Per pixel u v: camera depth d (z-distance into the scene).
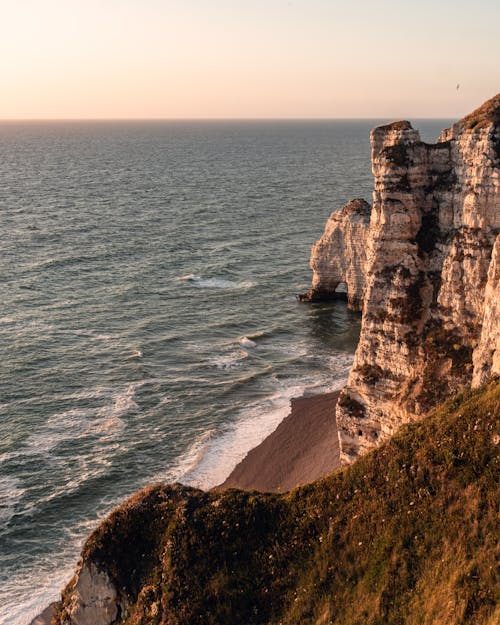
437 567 26.64
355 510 30.58
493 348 37.50
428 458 30.52
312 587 28.80
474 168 42.59
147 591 31.02
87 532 48.91
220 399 68.56
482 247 42.12
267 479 54.47
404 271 45.31
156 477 55.41
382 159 45.16
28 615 40.84
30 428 62.09
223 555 31.02
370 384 45.81
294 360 78.44
